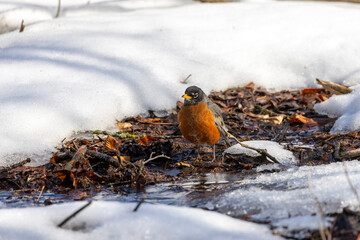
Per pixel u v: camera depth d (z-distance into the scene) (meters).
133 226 5.46
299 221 5.60
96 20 16.53
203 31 15.59
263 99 13.54
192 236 5.20
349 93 12.61
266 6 17.70
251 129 11.86
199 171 9.25
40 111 10.38
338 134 10.76
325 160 9.59
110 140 9.96
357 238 5.10
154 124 11.83
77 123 10.66
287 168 9.22
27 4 18.05
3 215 5.81
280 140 10.75
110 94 11.81
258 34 15.49
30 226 5.56
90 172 8.45
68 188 8.23
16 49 13.77
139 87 12.52
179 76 13.45
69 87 11.66
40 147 9.54
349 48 14.62
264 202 6.38
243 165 9.41
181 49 14.59
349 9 17.25
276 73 14.42
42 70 12.47
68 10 17.81
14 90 11.32
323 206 5.90
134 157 10.00
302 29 15.66
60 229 5.52
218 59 14.38
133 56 13.78
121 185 8.36
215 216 5.75
